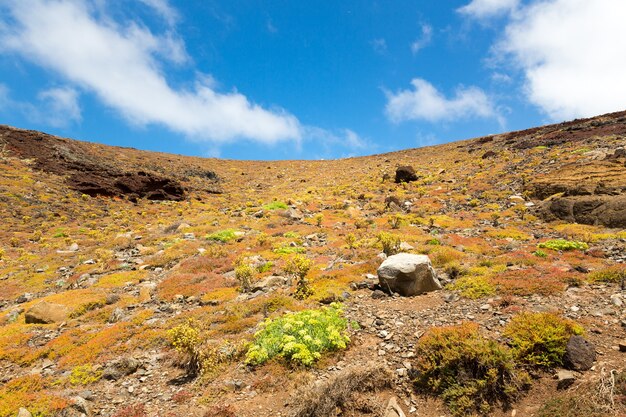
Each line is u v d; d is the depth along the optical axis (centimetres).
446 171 5325
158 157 8712
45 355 1139
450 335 805
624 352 727
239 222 3294
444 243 2072
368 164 8050
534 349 753
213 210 4572
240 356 956
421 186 4622
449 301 1141
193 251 2266
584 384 657
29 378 959
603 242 1886
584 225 2336
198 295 1543
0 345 1204
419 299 1205
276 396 779
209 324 1205
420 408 705
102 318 1409
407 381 774
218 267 1939
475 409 671
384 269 1304
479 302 1087
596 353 736
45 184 4944
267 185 7031
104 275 1989
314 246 2316
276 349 921
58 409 787
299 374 822
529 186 3400
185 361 969
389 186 4900
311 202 4178
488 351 720
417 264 1260
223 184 7288
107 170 6103
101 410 813
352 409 711
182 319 1271
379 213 3453
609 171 2962
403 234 2403
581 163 3438
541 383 691
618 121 5569
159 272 1984
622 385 623
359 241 2247
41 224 3675
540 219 2664
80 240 3078
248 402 771
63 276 2142
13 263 2481
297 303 1270
